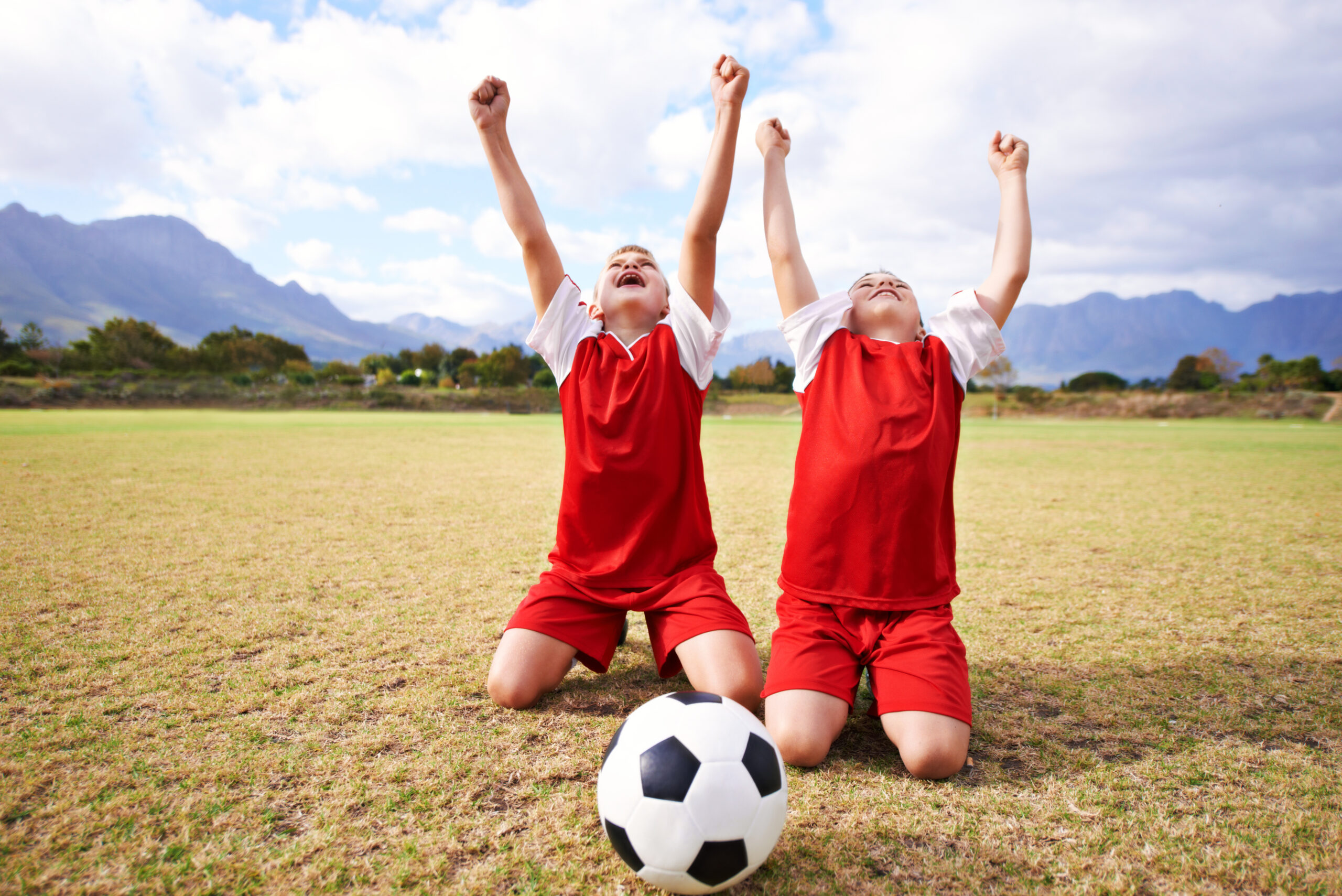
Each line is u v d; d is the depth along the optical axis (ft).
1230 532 19.40
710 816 4.82
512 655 8.09
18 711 7.75
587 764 6.82
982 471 35.24
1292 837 5.76
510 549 16.26
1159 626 11.27
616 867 5.31
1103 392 167.73
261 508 21.31
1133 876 5.26
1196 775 6.73
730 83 8.55
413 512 21.09
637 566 8.60
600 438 8.56
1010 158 9.25
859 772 6.87
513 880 5.13
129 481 26.12
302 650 9.78
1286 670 9.45
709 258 8.88
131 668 9.02
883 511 7.66
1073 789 6.49
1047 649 10.19
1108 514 22.29
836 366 8.39
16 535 16.89
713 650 7.74
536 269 9.13
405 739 7.26
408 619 11.18
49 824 5.72
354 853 5.41
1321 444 57.00
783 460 39.93
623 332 9.42
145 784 6.33
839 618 7.80
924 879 5.21
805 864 5.39
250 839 5.57
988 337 8.52
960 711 6.70
